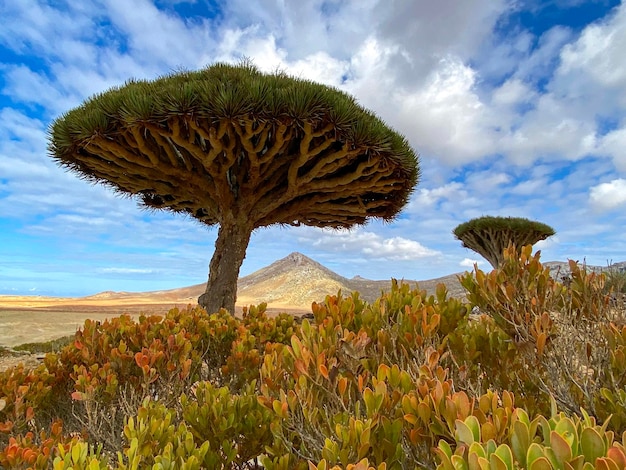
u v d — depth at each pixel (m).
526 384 2.03
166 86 6.77
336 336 1.76
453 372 1.95
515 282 1.93
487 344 2.17
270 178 8.27
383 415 1.32
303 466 1.46
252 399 2.00
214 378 3.29
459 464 0.83
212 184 8.05
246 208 8.15
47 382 3.04
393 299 2.33
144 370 2.59
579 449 0.85
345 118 6.73
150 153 7.06
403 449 1.27
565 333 1.80
